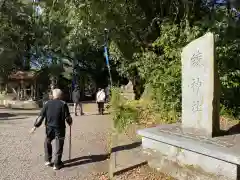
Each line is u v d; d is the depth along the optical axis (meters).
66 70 38.91
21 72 29.45
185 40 9.88
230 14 10.92
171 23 11.23
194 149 5.01
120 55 14.89
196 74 5.87
